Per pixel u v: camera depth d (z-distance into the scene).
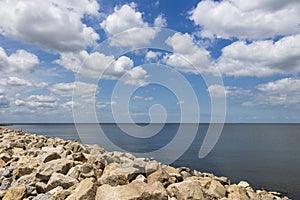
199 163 28.47
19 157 12.72
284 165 32.38
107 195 6.39
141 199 6.43
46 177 9.07
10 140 19.86
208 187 9.09
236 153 41.62
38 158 10.88
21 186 8.41
